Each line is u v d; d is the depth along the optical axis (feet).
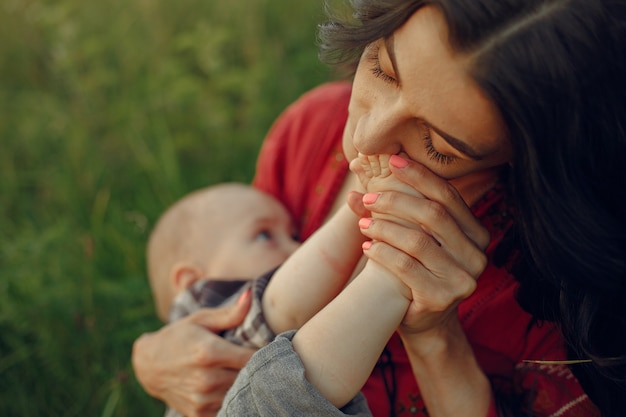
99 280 7.72
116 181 9.13
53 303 7.31
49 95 10.63
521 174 3.29
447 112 3.11
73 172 9.09
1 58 11.03
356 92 3.51
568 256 3.39
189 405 4.94
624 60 3.03
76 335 7.18
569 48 2.96
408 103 3.19
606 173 3.29
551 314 4.09
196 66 10.47
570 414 4.42
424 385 4.39
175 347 4.95
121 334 7.15
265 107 9.41
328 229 4.43
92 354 7.14
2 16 11.21
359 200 4.12
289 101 9.64
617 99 3.10
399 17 3.13
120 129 9.66
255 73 9.69
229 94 10.18
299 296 4.39
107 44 10.58
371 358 3.84
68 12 10.75
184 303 5.58
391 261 3.79
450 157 3.42
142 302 7.66
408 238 3.73
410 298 3.89
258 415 3.86
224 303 5.38
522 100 3.01
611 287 3.49
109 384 6.90
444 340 4.21
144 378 5.16
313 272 4.38
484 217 4.24
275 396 3.77
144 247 8.21
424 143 3.43
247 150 9.35
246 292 4.75
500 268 4.40
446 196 3.68
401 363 4.67
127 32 10.81
